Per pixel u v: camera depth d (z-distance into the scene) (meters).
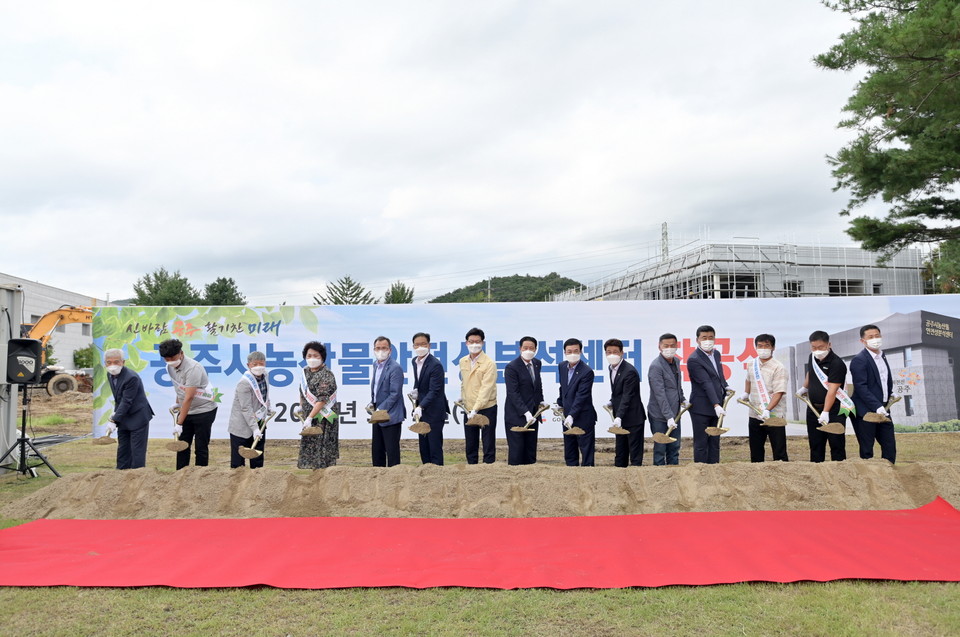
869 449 7.46
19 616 3.57
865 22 11.45
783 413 7.96
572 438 7.71
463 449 9.54
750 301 9.38
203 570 4.24
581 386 7.66
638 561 4.37
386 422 7.36
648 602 3.71
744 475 6.16
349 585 3.97
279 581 4.02
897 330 9.23
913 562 4.28
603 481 6.09
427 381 7.61
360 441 9.64
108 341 9.76
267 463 9.12
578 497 5.92
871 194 14.06
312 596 3.84
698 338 7.77
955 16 9.21
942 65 9.68
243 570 4.24
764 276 26.30
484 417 7.46
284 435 9.66
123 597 3.83
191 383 7.06
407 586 3.95
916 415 9.12
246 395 7.05
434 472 6.24
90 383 19.14
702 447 7.73
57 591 3.93
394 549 4.72
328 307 9.72
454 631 3.37
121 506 5.89
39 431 12.67
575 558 4.46
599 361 9.50
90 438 11.09
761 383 7.91
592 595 3.82
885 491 5.98
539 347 9.53
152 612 3.62
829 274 26.92
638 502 5.90
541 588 3.92
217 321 9.75
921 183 13.57
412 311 9.66
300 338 9.73
